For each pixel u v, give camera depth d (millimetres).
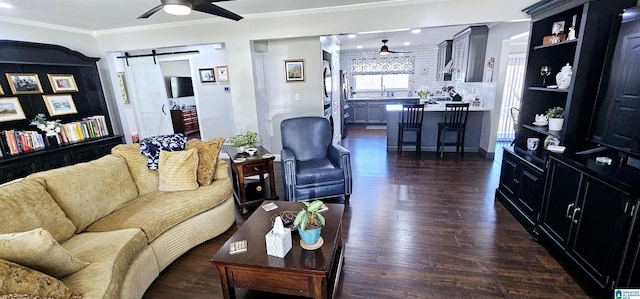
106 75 4551
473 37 5094
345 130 7590
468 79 5293
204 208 2438
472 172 4066
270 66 4727
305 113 4836
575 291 1798
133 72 5812
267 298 1846
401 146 5223
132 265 1773
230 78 4238
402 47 8445
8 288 1131
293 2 3281
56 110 3703
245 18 3875
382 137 6742
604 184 1661
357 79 9172
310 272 1495
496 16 3154
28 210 1720
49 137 3521
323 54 4785
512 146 3096
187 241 2326
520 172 2662
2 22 3320
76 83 3988
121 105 4777
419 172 4129
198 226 2402
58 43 3910
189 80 7484
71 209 1980
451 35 6211
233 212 2812
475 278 1938
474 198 3197
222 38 4062
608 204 1635
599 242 1702
